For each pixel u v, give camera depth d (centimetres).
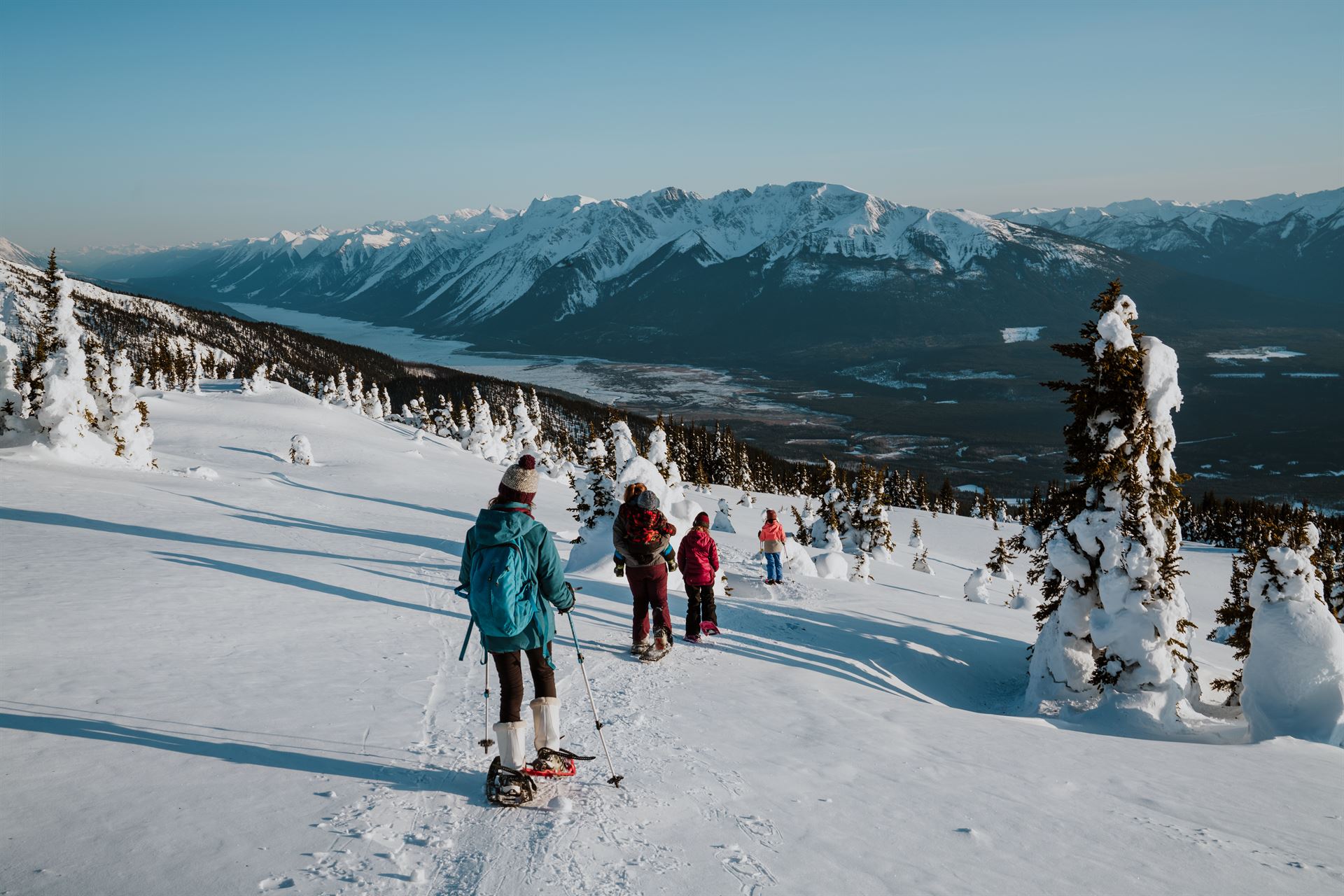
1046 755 603
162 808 358
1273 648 875
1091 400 1091
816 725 609
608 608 1113
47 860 303
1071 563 1038
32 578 891
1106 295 1127
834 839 383
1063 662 1043
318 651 695
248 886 295
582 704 615
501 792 387
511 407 18938
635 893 313
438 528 2291
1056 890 344
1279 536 919
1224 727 963
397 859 328
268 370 16938
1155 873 373
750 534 4531
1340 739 816
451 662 689
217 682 569
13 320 12650
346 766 428
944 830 408
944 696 1060
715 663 816
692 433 12719
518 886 312
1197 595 4634
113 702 502
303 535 1700
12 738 426
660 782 447
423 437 7344
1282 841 438
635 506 797
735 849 362
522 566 417
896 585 2600
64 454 2402
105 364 2675
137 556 1114
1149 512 1027
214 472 3062
